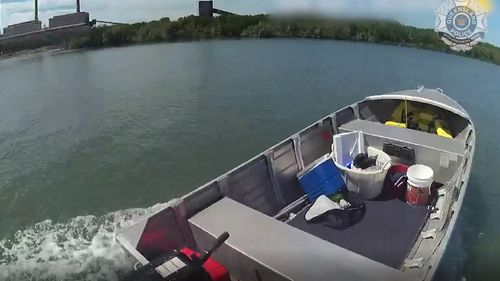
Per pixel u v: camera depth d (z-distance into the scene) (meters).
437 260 4.53
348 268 3.58
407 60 25.44
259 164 6.42
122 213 9.51
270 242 3.99
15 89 22.09
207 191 5.23
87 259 7.67
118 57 32.47
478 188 9.48
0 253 7.96
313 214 6.23
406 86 19.88
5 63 31.42
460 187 5.75
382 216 6.30
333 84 20.67
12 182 11.12
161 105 18.03
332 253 3.79
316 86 20.39
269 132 14.54
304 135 7.57
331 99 18.23
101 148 13.38
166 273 3.59
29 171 11.80
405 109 9.12
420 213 6.35
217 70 25.08
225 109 17.23
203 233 4.34
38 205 9.96
